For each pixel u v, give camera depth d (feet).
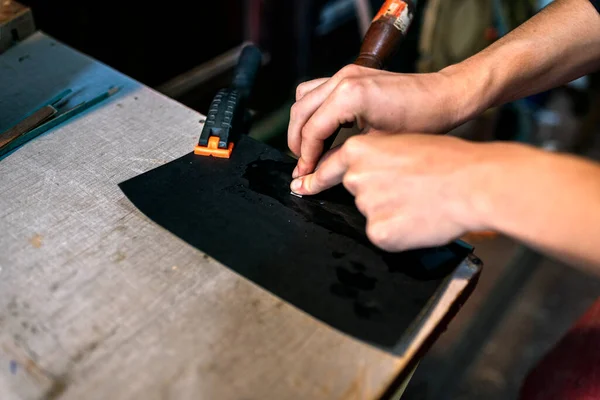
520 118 5.26
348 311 1.54
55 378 1.37
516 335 4.59
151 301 1.54
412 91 1.82
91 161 1.97
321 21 5.24
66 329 1.47
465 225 1.47
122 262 1.63
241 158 2.02
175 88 4.27
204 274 1.62
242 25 4.67
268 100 5.24
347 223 1.81
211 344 1.46
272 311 1.54
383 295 1.59
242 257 1.67
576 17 2.06
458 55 4.28
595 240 1.36
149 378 1.38
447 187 1.47
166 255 1.66
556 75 2.15
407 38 4.69
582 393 2.31
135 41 3.99
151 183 1.88
